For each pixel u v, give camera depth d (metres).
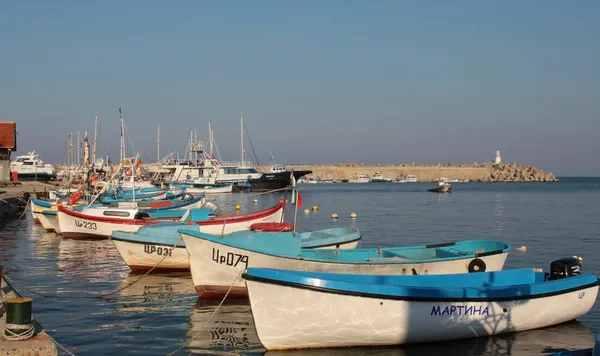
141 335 11.88
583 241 28.69
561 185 146.38
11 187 57.41
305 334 10.80
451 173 198.00
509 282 12.44
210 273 14.20
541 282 12.21
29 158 82.38
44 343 8.70
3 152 61.75
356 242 18.72
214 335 11.89
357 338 10.92
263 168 106.12
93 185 38.38
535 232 33.31
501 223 39.41
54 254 22.75
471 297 11.27
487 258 14.77
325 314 10.71
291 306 10.68
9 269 19.44
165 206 34.00
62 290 16.06
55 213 30.28
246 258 13.91
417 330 11.02
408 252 16.20
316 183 164.88
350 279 11.67
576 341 11.62
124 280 17.42
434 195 87.25
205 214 24.58
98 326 12.50
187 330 12.23
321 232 19.22
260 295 10.70
